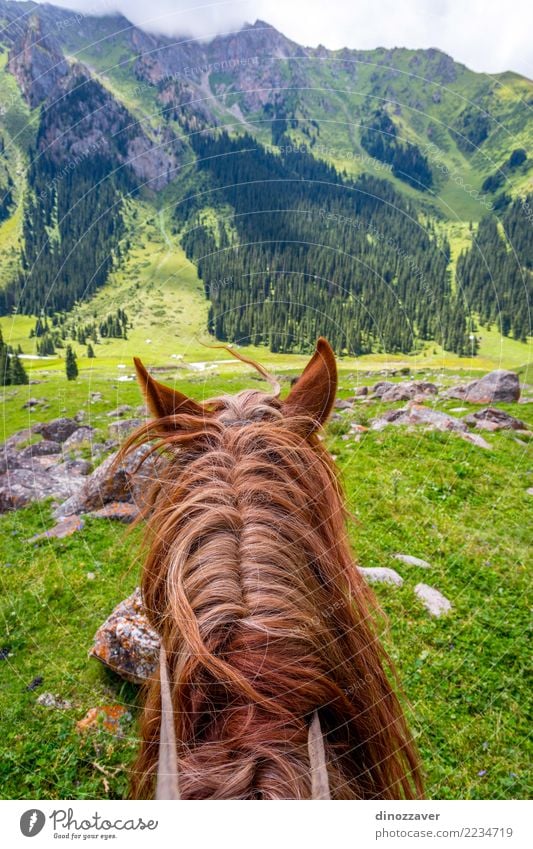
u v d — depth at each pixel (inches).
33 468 535.2
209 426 72.6
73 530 354.3
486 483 389.1
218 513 56.7
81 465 532.1
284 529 57.1
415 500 337.7
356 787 56.8
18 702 214.2
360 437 438.3
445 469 396.2
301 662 49.2
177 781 40.8
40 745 194.7
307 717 50.1
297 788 42.5
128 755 178.4
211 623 49.2
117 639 209.2
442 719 188.2
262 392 86.0
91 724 194.2
